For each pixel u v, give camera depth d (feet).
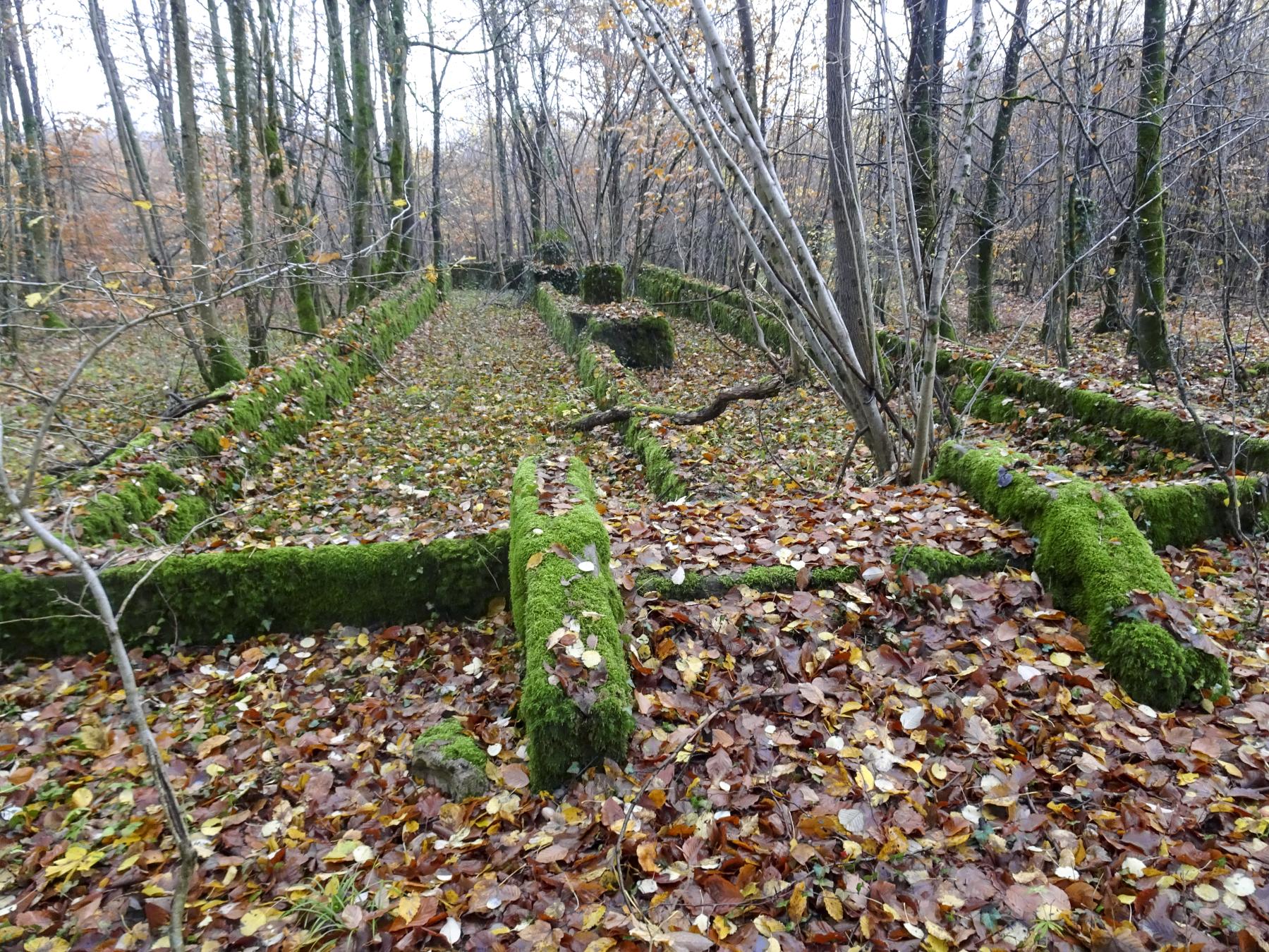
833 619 11.03
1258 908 6.47
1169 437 18.44
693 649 10.50
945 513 13.46
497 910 7.38
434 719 11.14
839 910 6.91
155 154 97.04
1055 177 37.37
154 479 18.33
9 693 12.41
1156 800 7.94
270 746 11.12
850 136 16.40
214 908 8.07
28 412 26.37
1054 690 9.62
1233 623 11.43
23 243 47.85
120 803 10.02
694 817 8.17
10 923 8.17
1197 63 37.58
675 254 83.92
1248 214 36.04
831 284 32.94
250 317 31.32
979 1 14.49
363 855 8.47
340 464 25.46
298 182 48.57
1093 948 6.39
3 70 55.16
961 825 7.72
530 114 84.07
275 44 55.36
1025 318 19.74
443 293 69.72
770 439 26.50
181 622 13.60
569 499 12.64
